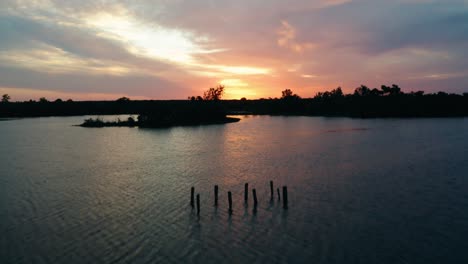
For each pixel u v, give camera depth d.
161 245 19.42
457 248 18.72
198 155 48.59
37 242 19.86
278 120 126.62
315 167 39.41
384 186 30.97
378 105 148.25
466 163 40.81
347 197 27.84
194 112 114.25
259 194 28.91
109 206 26.12
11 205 26.52
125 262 17.52
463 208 24.97
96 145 60.06
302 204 26.20
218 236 20.56
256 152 50.81
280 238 20.20
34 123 116.12
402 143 58.50
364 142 60.62
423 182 32.31
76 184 32.84
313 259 17.64
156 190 30.39
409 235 20.44
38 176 36.44
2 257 18.12
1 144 62.78
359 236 20.34
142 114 103.00
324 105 169.25
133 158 46.75
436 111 134.75
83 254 18.39
